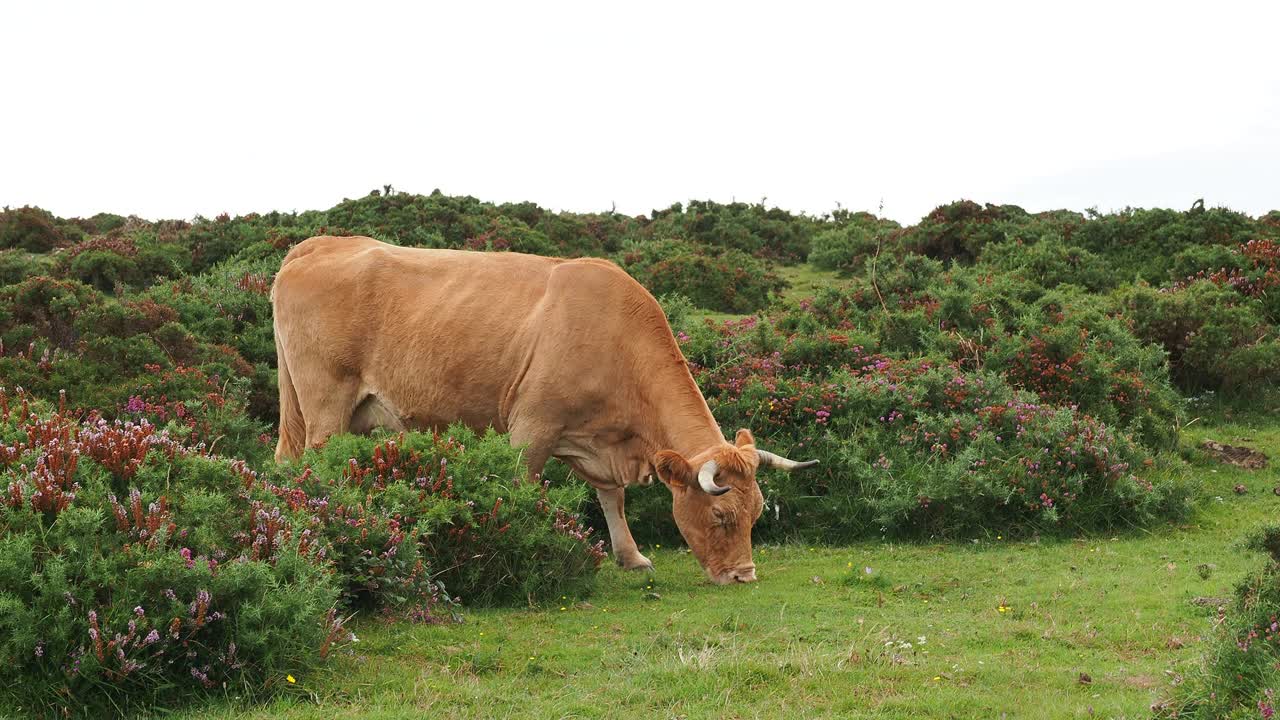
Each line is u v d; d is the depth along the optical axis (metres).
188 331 12.43
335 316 9.28
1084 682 5.67
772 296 15.89
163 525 5.51
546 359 8.41
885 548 9.38
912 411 10.62
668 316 13.68
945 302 13.40
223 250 21.25
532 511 7.62
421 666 5.87
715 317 18.92
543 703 5.30
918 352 12.96
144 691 5.12
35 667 4.96
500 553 7.38
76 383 10.06
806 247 29.23
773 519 9.79
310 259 9.60
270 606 5.41
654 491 9.84
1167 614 6.92
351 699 5.32
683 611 7.16
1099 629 6.69
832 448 10.23
